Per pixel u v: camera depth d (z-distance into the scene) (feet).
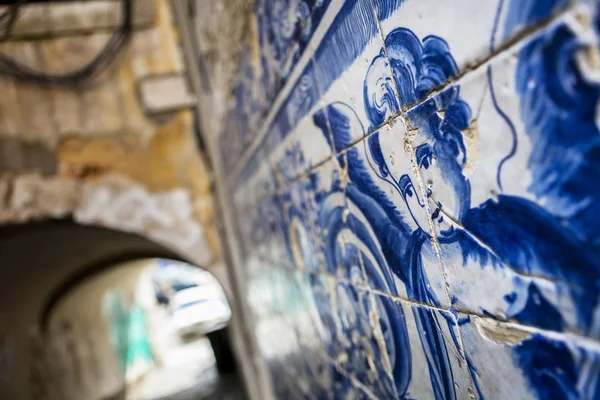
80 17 9.66
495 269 1.49
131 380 25.62
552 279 1.25
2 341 13.16
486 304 1.58
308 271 4.07
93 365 20.45
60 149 9.89
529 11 1.16
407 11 1.70
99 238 12.90
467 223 1.59
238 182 7.36
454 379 1.93
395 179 2.07
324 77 2.62
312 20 2.61
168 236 10.34
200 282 46.65
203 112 9.59
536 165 1.22
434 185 1.76
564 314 1.22
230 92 6.05
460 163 1.56
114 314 23.94
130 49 10.02
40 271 13.66
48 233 11.44
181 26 9.38
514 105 1.26
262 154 4.88
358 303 2.95
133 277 23.67
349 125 2.44
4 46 9.46
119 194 10.14
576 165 1.09
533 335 1.37
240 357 10.84
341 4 2.21
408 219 2.04
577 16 1.03
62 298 16.16
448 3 1.47
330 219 3.11
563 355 1.26
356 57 2.19
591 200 1.07
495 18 1.28
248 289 9.12
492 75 1.33
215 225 10.44
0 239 10.69
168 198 10.31
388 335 2.57
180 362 31.40
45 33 9.59
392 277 2.34
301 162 3.46
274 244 5.45
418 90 1.73
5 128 9.63
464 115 1.49
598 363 1.14
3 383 13.05
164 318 35.37
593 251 1.09
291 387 6.66
